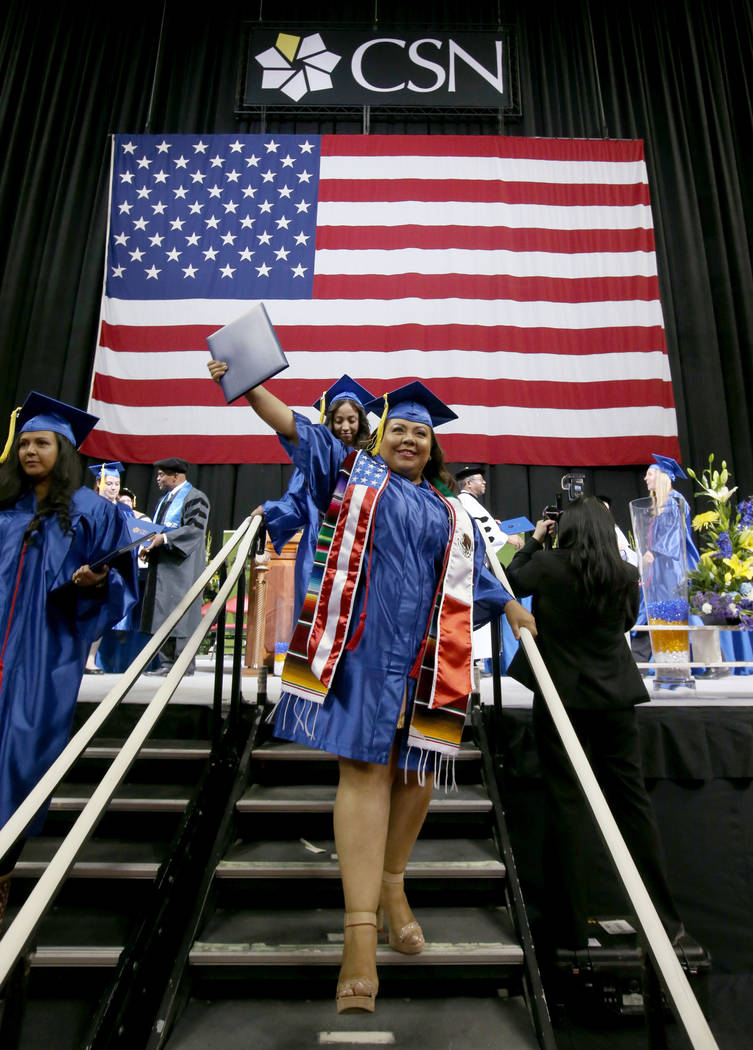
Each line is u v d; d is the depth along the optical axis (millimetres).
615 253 8586
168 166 8961
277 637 4848
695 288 9094
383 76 9688
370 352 8156
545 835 2695
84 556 2342
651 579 4062
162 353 8219
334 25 9930
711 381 8750
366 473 1969
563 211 8727
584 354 8242
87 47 10172
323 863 2406
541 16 10367
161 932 2246
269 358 1854
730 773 3145
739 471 8586
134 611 4703
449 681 1860
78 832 1562
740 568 3818
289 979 2072
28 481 2420
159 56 10031
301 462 1979
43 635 2189
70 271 9133
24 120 9914
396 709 1746
